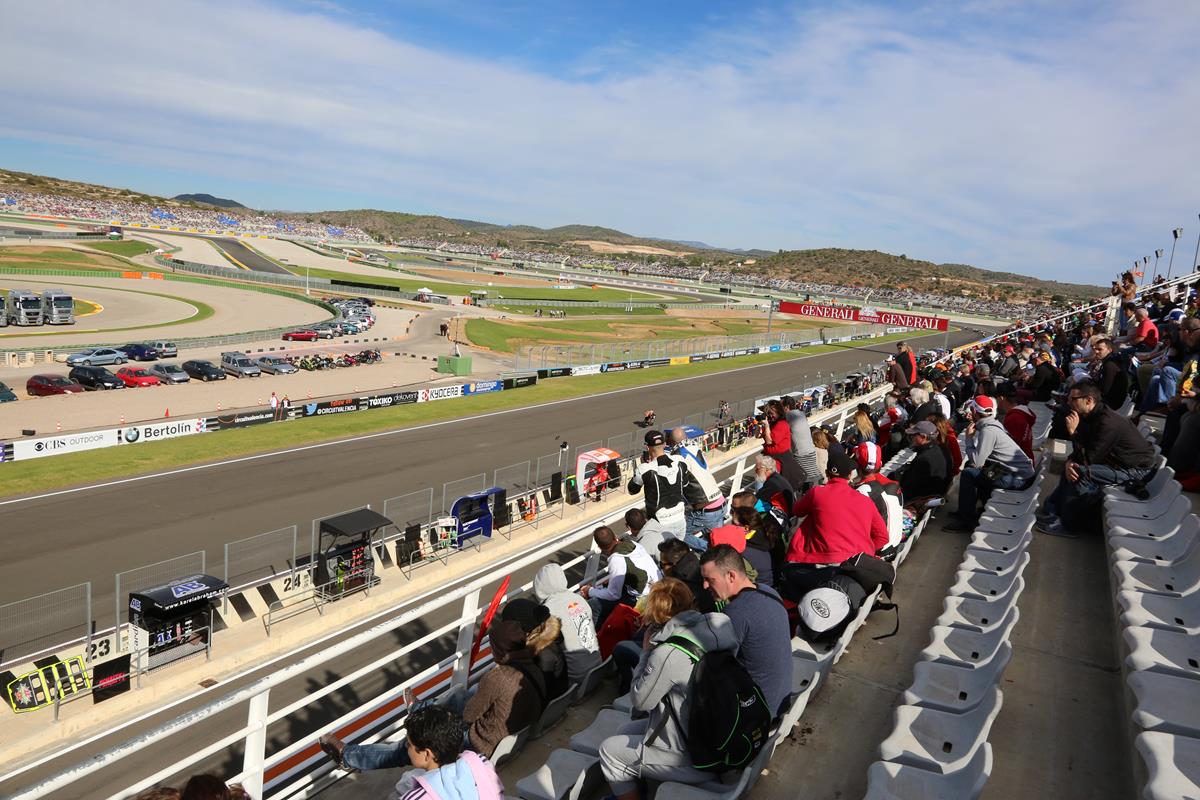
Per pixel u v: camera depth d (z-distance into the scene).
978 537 8.28
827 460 11.69
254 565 22.14
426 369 65.31
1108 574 7.36
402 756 4.75
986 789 4.24
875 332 119.25
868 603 6.17
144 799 3.33
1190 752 3.69
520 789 4.57
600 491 29.12
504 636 4.97
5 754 13.17
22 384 49.34
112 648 16.12
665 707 4.06
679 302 166.25
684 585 4.55
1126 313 26.36
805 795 4.43
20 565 22.25
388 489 31.20
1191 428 8.78
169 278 121.12
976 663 5.27
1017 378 20.48
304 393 52.16
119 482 30.77
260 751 4.34
